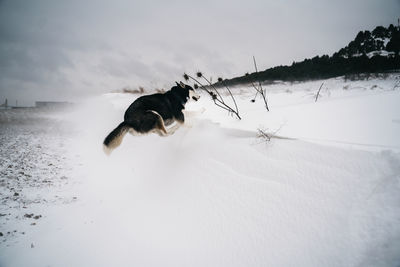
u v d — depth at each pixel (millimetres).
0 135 12711
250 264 2604
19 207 5074
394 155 2807
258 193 3326
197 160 4637
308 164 3322
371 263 2041
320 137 3760
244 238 2891
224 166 4105
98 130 12742
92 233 3889
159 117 5352
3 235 4172
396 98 5102
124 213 4121
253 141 4316
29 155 8906
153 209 3941
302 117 4770
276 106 6422
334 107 5062
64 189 5953
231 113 6281
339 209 2625
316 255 2352
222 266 2699
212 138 5195
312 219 2689
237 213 3217
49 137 12523
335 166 3100
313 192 2955
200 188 3896
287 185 3219
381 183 2641
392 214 2312
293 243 2576
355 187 2750
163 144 6102
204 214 3420
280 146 3865
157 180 4746
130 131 5211
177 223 3486
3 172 6984
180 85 6066
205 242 3041
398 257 1968
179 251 3062
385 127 3637
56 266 3342
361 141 3348
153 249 3215
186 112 6637
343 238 2350
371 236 2232
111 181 5812
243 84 19469
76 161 8297
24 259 3564
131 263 3105
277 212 2975
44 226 4383
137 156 6582
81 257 3416
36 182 6363
